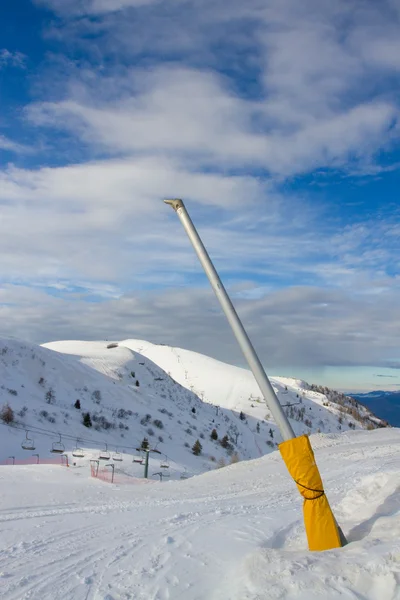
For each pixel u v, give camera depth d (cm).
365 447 2300
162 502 1346
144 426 7662
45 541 827
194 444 7638
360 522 626
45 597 542
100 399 8262
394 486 736
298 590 415
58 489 1600
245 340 587
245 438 11138
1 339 8562
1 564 679
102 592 546
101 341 15388
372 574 414
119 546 762
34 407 6266
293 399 17950
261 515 977
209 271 609
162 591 526
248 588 450
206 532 806
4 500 1336
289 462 560
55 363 8888
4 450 4341
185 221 626
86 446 5397
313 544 538
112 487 1714
